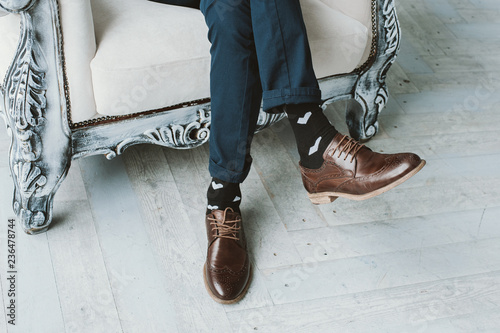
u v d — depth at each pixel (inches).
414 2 93.0
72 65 43.4
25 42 41.4
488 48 85.2
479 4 95.5
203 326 45.7
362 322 47.5
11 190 53.8
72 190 54.6
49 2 40.3
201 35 47.6
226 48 43.9
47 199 48.9
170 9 49.3
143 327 45.0
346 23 52.8
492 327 48.4
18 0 38.5
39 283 46.6
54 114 44.8
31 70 42.2
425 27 87.3
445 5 93.7
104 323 44.8
